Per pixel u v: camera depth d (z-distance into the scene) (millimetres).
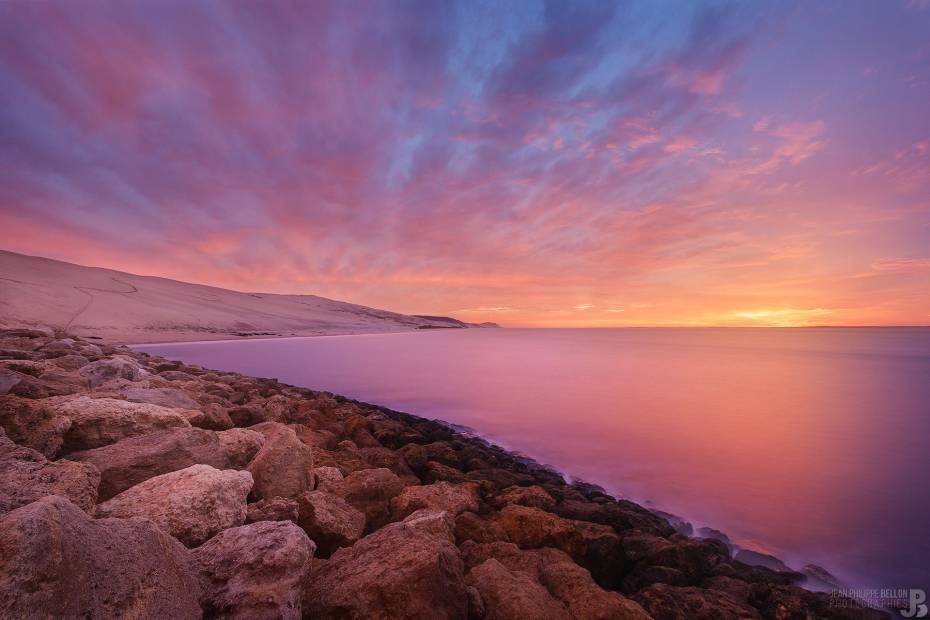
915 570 7777
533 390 26547
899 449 14672
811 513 9977
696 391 26062
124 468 4906
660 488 11391
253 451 6668
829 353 55250
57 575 2186
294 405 15016
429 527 5223
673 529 8594
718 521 9594
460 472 10094
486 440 15734
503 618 4039
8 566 2037
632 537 7109
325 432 11773
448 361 43125
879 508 10211
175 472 4598
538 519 6562
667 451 14484
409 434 13281
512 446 15016
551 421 18703
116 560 2592
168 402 8094
